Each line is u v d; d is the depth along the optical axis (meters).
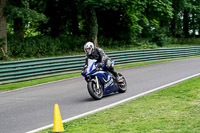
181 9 124.88
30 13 65.75
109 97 28.89
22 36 82.12
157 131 16.27
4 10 65.69
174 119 18.44
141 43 100.88
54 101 28.92
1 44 64.69
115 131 16.78
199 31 146.75
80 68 57.88
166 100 24.34
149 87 32.62
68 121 20.36
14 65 46.53
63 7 94.62
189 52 85.00
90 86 27.20
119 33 100.12
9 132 18.95
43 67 50.75
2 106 28.33
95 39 85.56
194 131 15.76
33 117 22.72
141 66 59.00
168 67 53.12
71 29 101.19
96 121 19.44
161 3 89.81
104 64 28.98
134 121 18.73
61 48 81.19
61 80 45.75
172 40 130.50
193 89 28.42
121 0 80.56
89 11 84.50
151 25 112.75
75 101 28.11
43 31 98.25
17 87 41.69
